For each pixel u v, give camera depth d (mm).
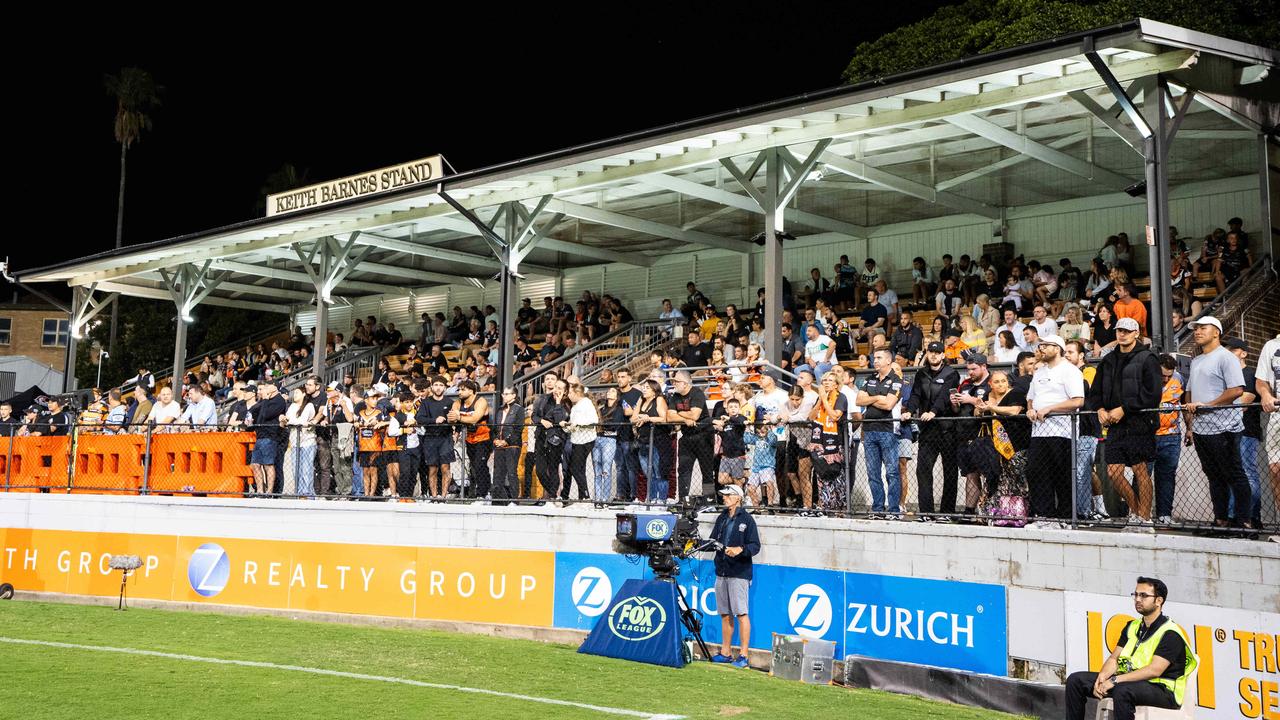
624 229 23234
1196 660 8609
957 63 12703
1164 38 11750
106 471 16984
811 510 11477
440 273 27391
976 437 10367
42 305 55062
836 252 24141
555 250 26156
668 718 8891
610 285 27250
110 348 45656
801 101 14102
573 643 12602
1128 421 9328
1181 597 8891
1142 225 20250
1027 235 21625
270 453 15281
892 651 10586
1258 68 13938
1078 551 9508
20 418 21750
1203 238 19781
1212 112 15344
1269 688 8234
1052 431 9766
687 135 15141
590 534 12688
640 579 11898
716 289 25375
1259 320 16062
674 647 11195
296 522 14664
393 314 30750
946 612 10281
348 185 20078
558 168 16688
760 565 11680
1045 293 17203
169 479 16219
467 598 13422
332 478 15500
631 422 12844
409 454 14711
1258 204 19188
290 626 13648
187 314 24500
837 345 19109
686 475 12430
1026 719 9344
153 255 23844
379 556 14070
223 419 22719
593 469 13289
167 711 8812
